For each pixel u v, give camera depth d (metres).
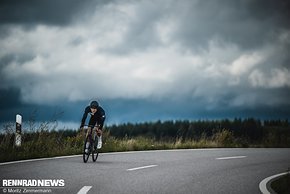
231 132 43.94
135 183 18.02
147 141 38.44
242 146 42.34
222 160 27.20
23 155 26.31
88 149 24.59
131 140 36.34
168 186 17.55
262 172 22.33
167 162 25.42
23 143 28.86
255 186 18.12
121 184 17.73
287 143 45.94
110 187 17.06
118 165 23.55
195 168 23.03
